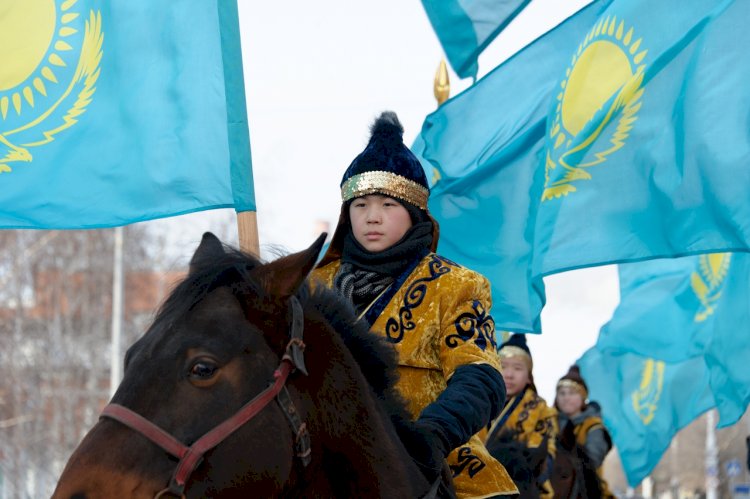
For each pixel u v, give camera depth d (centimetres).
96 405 2803
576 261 624
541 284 634
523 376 803
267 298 291
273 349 289
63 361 2775
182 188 538
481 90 749
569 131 654
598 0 735
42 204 554
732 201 579
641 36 640
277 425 283
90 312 2880
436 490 329
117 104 559
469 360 353
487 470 385
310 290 317
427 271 376
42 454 2712
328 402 298
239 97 541
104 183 552
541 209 642
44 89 571
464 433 333
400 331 369
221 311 286
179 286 291
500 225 718
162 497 264
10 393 2692
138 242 2973
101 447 264
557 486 776
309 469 295
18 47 575
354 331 323
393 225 384
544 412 798
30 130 567
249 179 536
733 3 604
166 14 556
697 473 5619
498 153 723
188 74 547
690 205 595
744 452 4131
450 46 761
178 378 274
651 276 985
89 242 2930
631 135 626
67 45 574
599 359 1218
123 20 563
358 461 302
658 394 1166
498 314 711
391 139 392
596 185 629
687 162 597
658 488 6197
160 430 268
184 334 279
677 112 612
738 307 775
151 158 545
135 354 281
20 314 2755
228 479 273
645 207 615
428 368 368
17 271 2794
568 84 659
